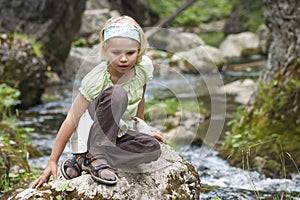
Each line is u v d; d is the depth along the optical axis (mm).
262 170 5695
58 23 11680
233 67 13438
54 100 9836
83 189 3291
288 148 5902
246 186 5324
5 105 7449
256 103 6797
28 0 11336
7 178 4750
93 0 17344
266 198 4883
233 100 9672
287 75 6520
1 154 4879
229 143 6523
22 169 4914
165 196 3395
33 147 6359
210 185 5309
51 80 11273
